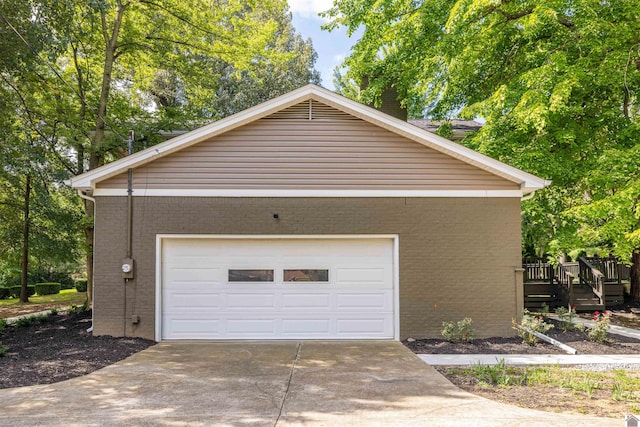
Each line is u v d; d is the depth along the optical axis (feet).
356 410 17.61
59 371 23.71
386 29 48.80
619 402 18.70
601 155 36.94
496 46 46.26
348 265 32.58
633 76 37.52
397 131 32.40
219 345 30.50
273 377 22.48
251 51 58.44
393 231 32.30
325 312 32.35
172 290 32.17
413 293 32.04
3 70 39.96
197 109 62.34
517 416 16.94
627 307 48.19
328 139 32.63
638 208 32.76
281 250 32.53
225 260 32.45
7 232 63.10
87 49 56.54
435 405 18.22
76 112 53.78
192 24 54.60
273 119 32.68
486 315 31.94
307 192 32.27
